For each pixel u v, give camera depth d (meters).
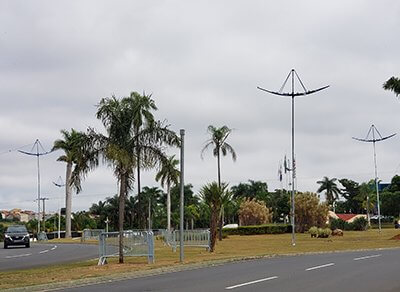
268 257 28.98
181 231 25.38
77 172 24.30
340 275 18.42
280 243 46.22
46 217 133.25
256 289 14.97
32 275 20.69
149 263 24.55
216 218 34.34
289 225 74.69
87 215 110.94
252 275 18.92
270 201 114.38
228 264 24.66
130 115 24.50
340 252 32.47
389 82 50.38
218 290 14.89
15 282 18.31
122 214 25.22
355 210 146.50
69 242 58.47
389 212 117.25
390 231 73.56
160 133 24.67
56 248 44.47
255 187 124.25
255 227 71.81
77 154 24.16
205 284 16.45
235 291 14.61
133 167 24.44
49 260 30.36
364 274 18.67
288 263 23.97
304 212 75.19
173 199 104.44
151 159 24.61
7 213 163.25
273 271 20.23
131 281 18.28
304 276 18.27
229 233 70.88
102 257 25.08
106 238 25.59
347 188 147.50
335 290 14.63
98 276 19.42
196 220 106.06
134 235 25.53
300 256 29.30
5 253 37.97
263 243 46.91
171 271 21.88
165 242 44.06
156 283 17.22
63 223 108.44
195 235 37.09
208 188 34.19
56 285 17.36
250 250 35.94
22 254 36.47
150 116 24.94
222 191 34.25
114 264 24.62
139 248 25.38
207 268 22.78
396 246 38.84
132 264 24.39
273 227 73.12
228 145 55.97
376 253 30.33
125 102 24.72
